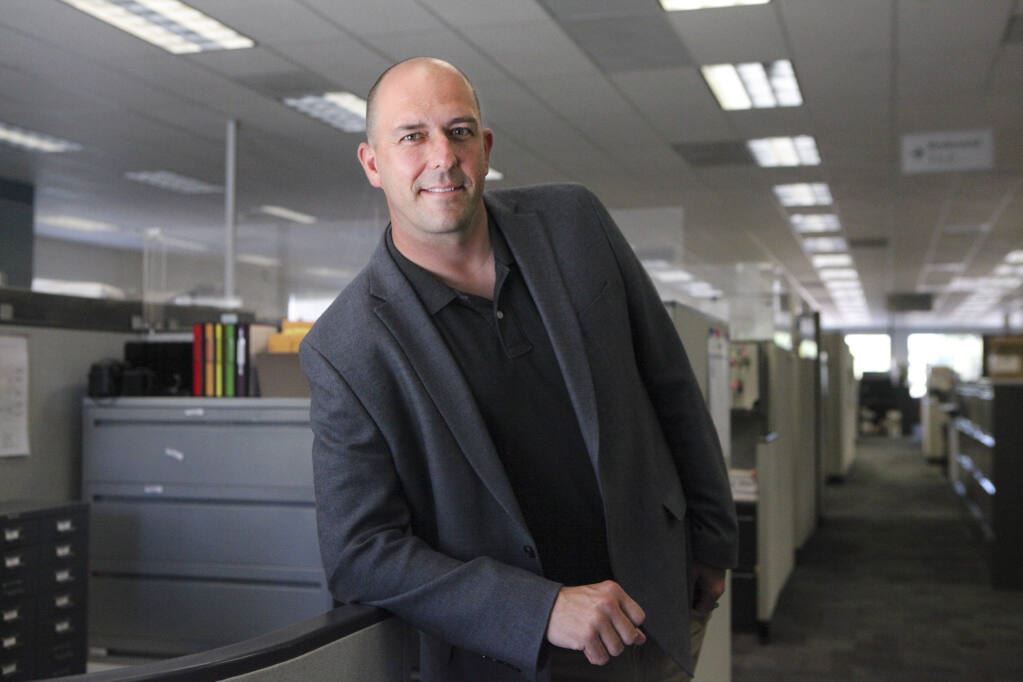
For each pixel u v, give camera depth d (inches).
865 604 226.8
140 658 125.1
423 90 46.7
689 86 269.3
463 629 45.0
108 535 126.0
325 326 50.0
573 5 212.2
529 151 341.1
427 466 49.0
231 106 291.9
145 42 237.9
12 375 119.1
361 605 47.9
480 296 50.9
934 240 536.4
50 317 124.8
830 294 845.8
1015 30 225.6
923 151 324.5
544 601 44.0
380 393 48.1
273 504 120.1
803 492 298.4
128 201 438.6
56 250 548.1
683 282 216.1
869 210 448.8
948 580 253.0
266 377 122.8
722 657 125.9
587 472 50.3
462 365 49.4
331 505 48.2
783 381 241.9
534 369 50.6
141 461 124.8
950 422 468.8
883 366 1251.2
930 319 1143.0
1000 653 185.0
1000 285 775.7
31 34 231.8
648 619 49.4
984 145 319.6
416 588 45.5
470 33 229.8
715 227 493.7
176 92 277.1
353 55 245.8
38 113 298.0
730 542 56.2
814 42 235.5
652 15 218.2
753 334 244.8
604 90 273.3
